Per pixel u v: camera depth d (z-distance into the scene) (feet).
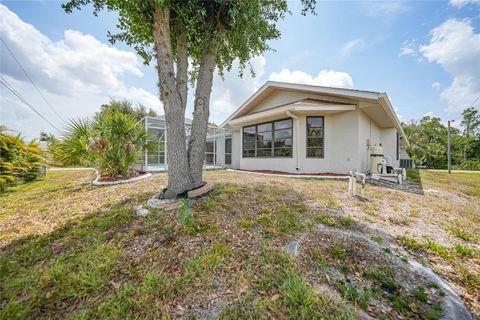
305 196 15.64
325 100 29.66
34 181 24.61
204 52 14.69
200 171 14.74
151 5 11.82
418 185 23.68
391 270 6.63
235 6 12.41
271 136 33.99
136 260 7.09
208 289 5.77
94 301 5.34
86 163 22.94
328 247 7.91
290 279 5.98
